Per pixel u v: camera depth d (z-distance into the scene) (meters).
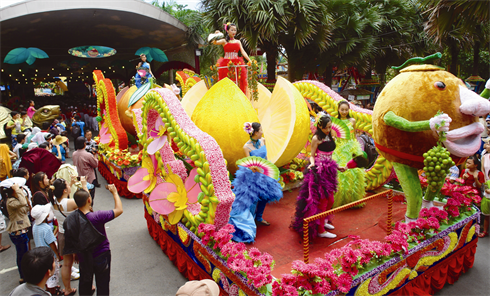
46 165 6.13
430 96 3.57
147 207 5.67
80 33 19.45
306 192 4.24
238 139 5.44
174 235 4.66
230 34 6.59
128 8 15.72
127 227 6.26
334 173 4.14
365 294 3.13
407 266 3.52
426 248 3.70
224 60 6.57
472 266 4.61
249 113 5.59
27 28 16.53
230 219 4.24
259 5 11.64
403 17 15.68
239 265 2.91
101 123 10.45
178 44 22.16
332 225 4.64
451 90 3.57
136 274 4.60
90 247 3.32
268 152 6.02
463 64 19.88
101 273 3.48
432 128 3.26
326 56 14.88
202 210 3.70
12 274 4.81
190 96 7.09
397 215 4.96
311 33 13.15
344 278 2.79
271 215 5.17
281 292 2.59
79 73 32.34
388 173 5.50
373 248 3.09
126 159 7.84
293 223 4.45
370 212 5.14
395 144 3.85
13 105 24.36
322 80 18.25
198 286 2.10
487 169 5.73
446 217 3.85
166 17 17.62
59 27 17.48
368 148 6.49
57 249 4.14
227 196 3.60
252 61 6.67
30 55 16.89
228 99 5.57
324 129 4.19
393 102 3.78
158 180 5.18
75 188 5.18
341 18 13.87
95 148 10.39
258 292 2.86
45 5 14.51
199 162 3.61
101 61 28.36
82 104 26.64
